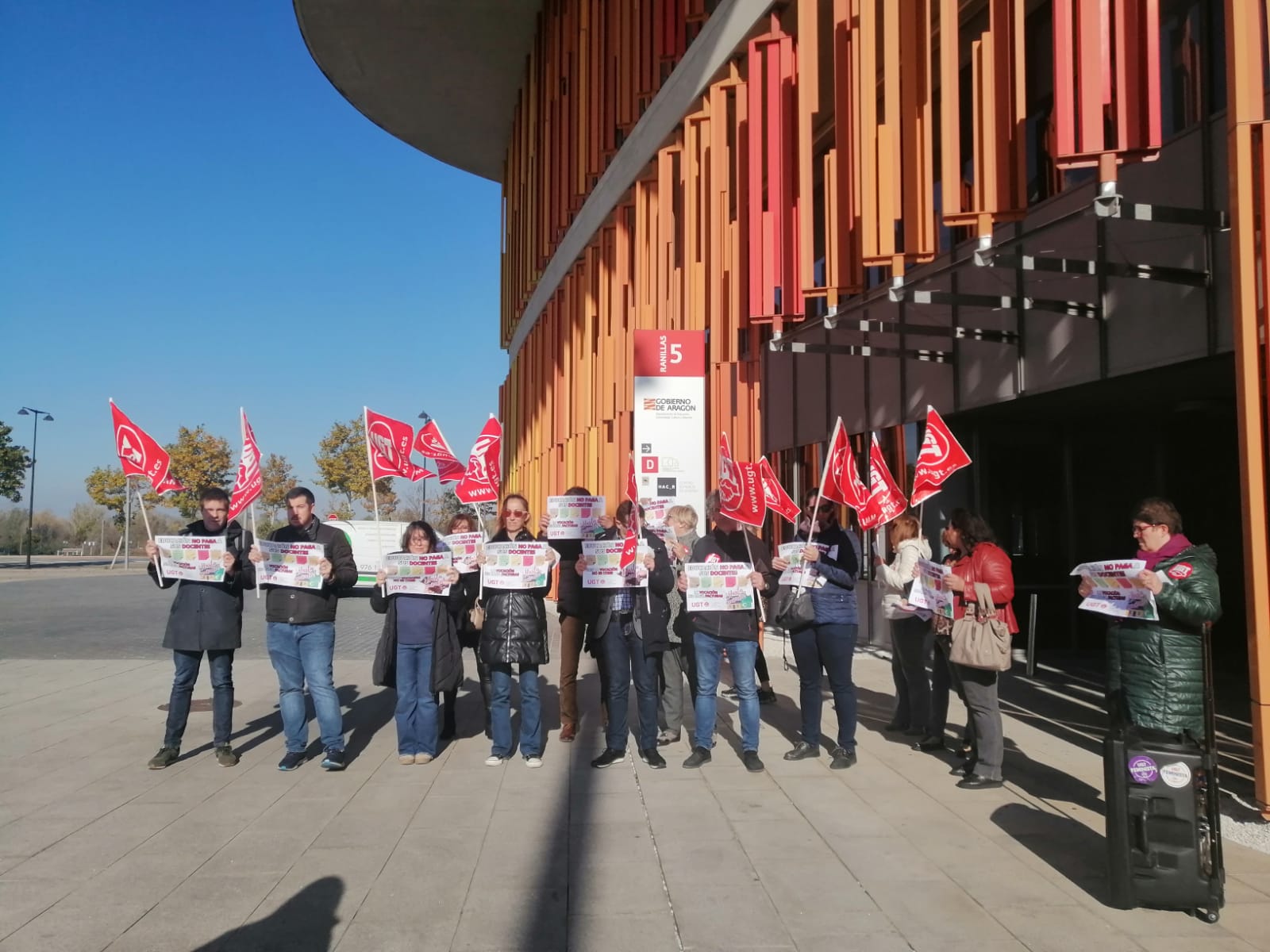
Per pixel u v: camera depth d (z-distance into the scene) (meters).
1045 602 12.36
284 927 4.13
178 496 46.69
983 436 12.13
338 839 5.30
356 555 28.50
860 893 4.52
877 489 7.04
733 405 14.42
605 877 4.72
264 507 49.47
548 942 4.00
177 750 7.02
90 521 89.56
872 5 9.56
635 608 6.96
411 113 32.19
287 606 6.78
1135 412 11.58
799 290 11.46
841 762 6.81
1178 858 4.23
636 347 11.12
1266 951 3.92
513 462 34.72
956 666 6.37
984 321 11.02
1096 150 6.74
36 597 27.94
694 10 15.45
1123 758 4.38
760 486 6.88
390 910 4.31
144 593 30.77
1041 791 6.24
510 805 5.94
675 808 5.89
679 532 7.71
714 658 6.91
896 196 9.28
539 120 26.39
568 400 23.12
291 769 6.85
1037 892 4.54
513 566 6.92
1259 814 5.45
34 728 8.34
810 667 7.11
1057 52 6.96
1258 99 5.48
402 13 26.00
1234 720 8.76
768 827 5.51
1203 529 12.05
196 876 4.73
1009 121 8.23
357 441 42.50
